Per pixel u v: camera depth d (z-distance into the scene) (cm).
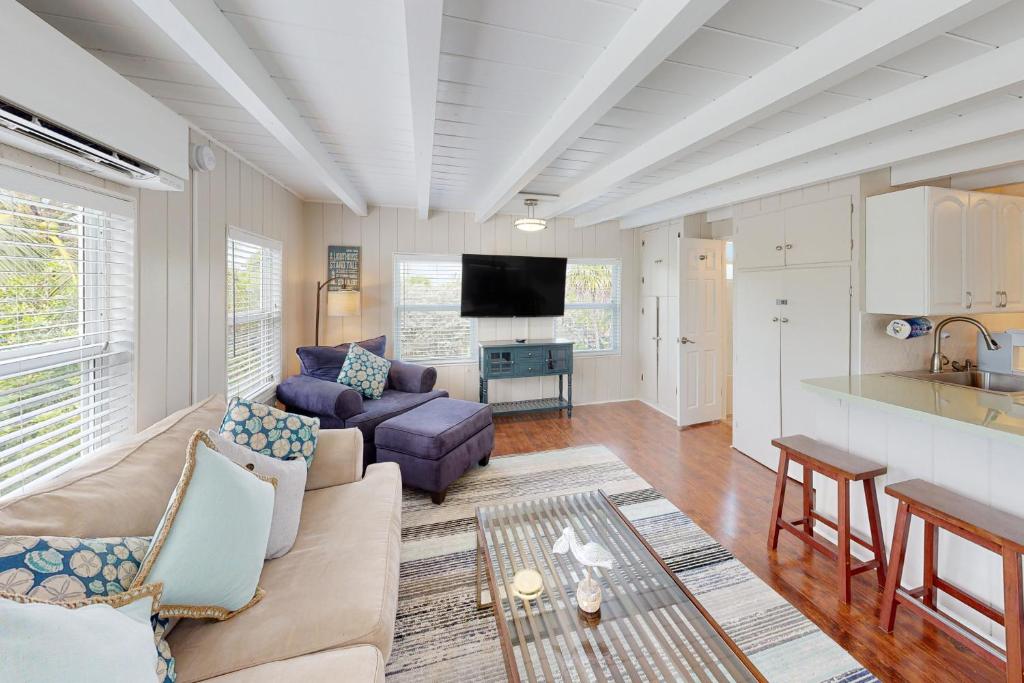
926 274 221
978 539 137
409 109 205
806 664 147
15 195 133
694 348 418
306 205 408
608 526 175
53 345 150
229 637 110
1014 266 251
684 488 284
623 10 132
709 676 107
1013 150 203
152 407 192
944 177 251
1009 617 128
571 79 175
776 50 153
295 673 98
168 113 178
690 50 153
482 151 263
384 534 157
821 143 210
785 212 302
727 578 192
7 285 133
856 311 256
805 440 219
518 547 162
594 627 123
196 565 110
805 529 216
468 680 143
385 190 368
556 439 387
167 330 203
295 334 388
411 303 451
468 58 159
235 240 272
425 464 259
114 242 175
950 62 157
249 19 137
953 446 171
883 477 199
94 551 99
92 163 147
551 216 411
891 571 162
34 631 71
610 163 288
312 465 194
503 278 451
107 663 77
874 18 128
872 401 187
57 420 148
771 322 314
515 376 439
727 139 235
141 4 109
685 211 389
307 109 205
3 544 87
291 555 144
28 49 113
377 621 117
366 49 154
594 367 515
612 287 521
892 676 142
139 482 129
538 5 129
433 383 382
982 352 263
